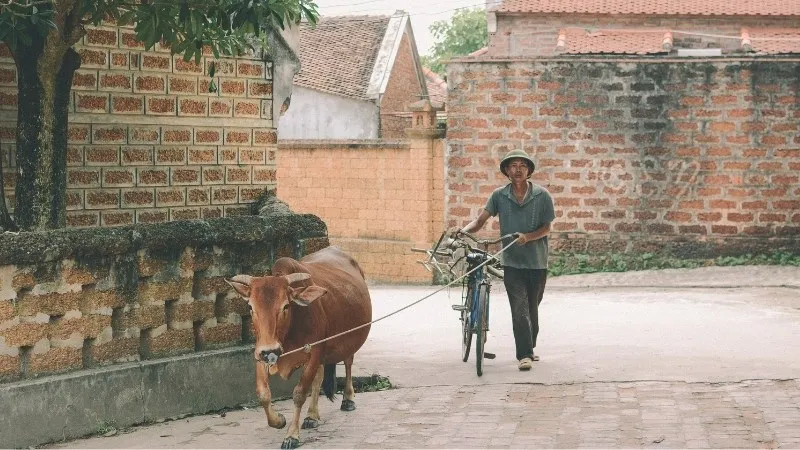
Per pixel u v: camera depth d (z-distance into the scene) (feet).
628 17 93.56
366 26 124.57
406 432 26.03
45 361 25.71
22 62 27.14
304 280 24.66
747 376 30.81
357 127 113.60
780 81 63.87
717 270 63.31
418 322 46.26
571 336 39.99
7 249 24.64
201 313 29.30
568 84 66.90
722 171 65.05
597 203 66.90
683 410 27.17
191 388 28.60
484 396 29.73
